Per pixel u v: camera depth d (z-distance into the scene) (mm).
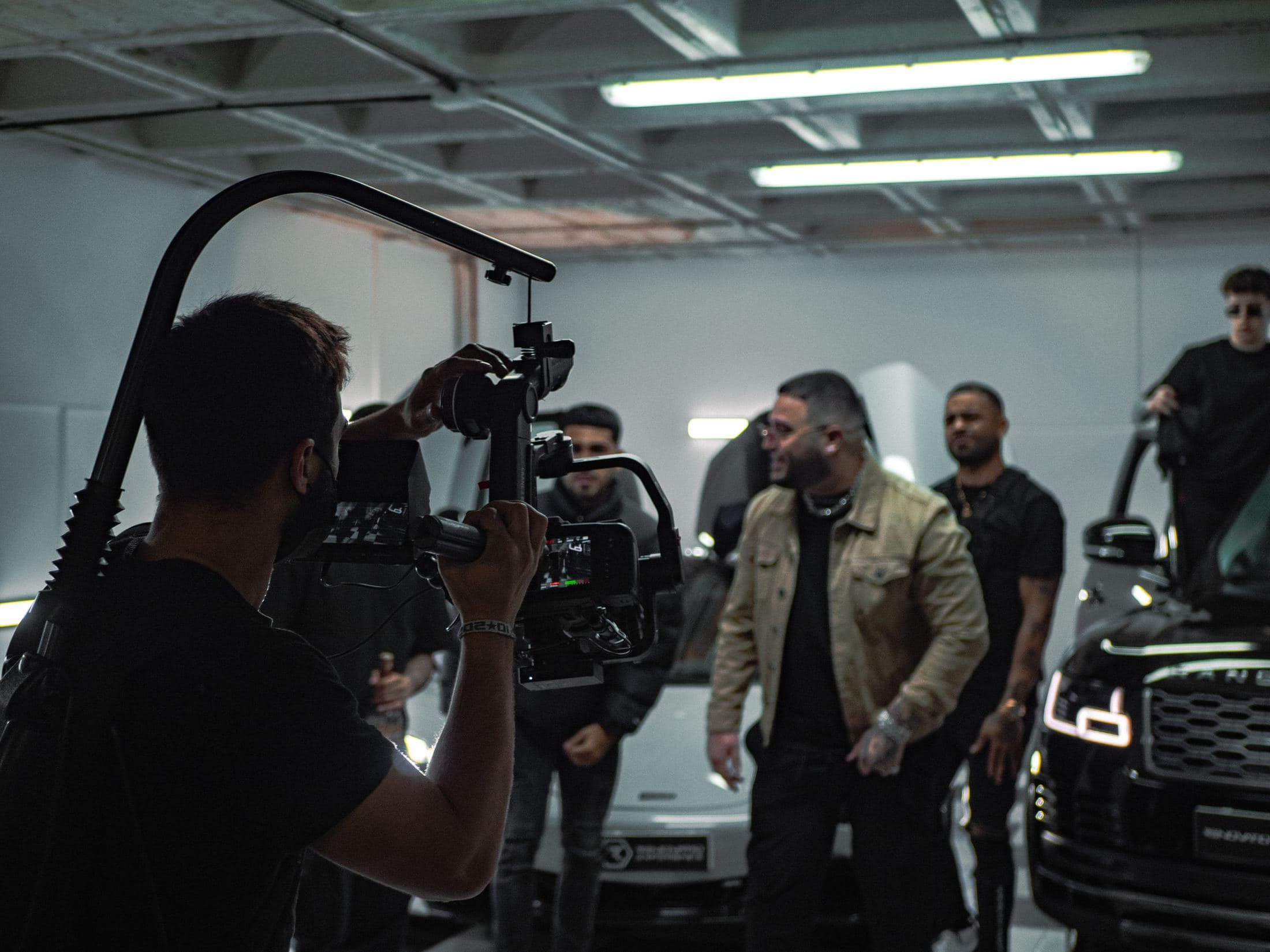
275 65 4723
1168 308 8844
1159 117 5688
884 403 6680
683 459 10000
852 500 3525
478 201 7410
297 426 1266
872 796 3430
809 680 3504
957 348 9359
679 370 10016
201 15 3920
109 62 4395
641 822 4371
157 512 1303
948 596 3432
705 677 5508
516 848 4043
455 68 4531
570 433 4473
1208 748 3535
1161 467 5402
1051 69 4539
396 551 1352
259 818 1165
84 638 1216
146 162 6027
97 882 1170
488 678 1312
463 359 1649
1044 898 3889
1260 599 4191
